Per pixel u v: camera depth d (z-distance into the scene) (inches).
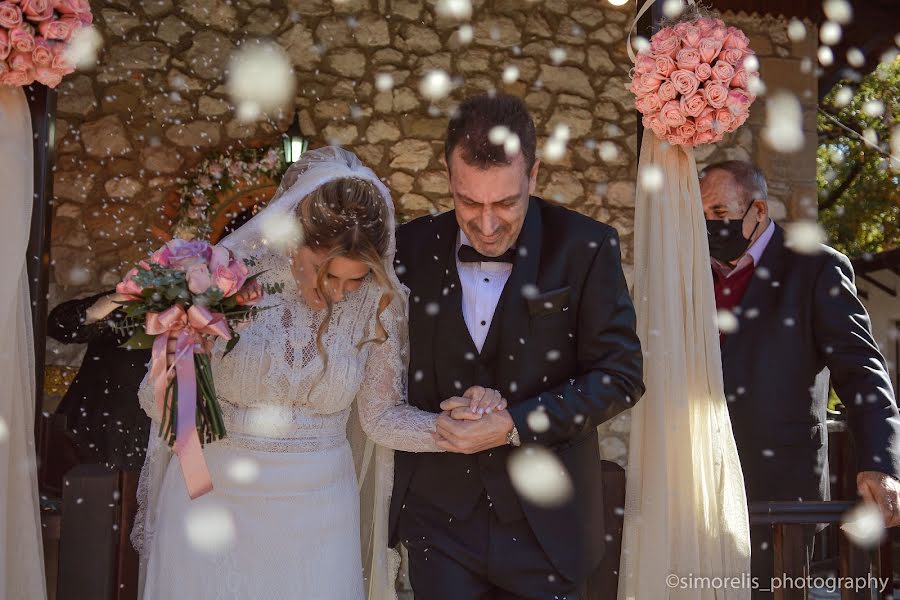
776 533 103.7
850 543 107.2
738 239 115.0
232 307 79.7
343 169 82.9
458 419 81.9
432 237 91.2
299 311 85.4
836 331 109.7
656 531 97.7
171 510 84.0
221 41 261.3
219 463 83.4
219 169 252.5
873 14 249.3
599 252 86.5
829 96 363.9
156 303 78.5
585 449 88.7
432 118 269.9
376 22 268.2
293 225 82.2
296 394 83.7
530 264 85.9
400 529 90.4
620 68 279.6
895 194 426.3
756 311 114.4
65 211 251.6
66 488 90.5
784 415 112.0
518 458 84.4
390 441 87.8
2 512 86.0
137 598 94.5
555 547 83.9
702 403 101.1
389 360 89.4
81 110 254.1
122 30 256.8
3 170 88.9
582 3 278.5
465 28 259.1
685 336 101.8
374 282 87.3
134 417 161.0
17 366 89.4
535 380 85.6
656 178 99.8
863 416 104.7
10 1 86.7
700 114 97.2
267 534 82.7
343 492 88.1
